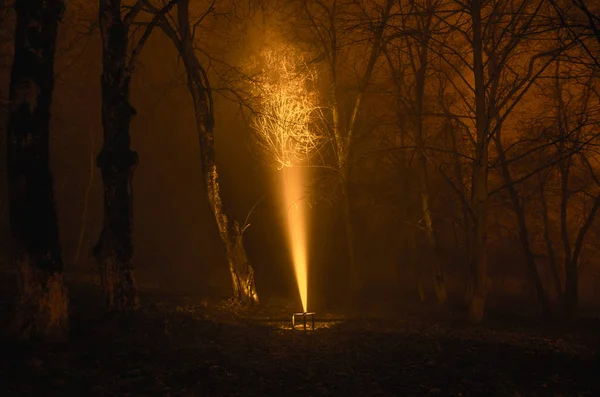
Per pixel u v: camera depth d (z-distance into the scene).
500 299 39.34
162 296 22.12
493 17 22.34
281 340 14.80
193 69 21.12
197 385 9.25
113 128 14.52
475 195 20.83
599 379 10.51
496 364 11.59
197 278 35.91
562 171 28.30
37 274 11.41
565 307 27.77
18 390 8.58
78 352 10.96
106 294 14.37
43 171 11.41
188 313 17.89
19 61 11.24
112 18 14.58
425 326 18.78
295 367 11.09
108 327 13.38
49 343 11.32
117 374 9.69
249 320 18.59
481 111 20.34
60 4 11.57
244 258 22.09
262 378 10.02
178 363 10.68
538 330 20.17
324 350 13.31
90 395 8.52
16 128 11.25
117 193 14.48
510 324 21.62
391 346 13.69
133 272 14.55
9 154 11.32
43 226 11.42
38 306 11.41
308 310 22.98
